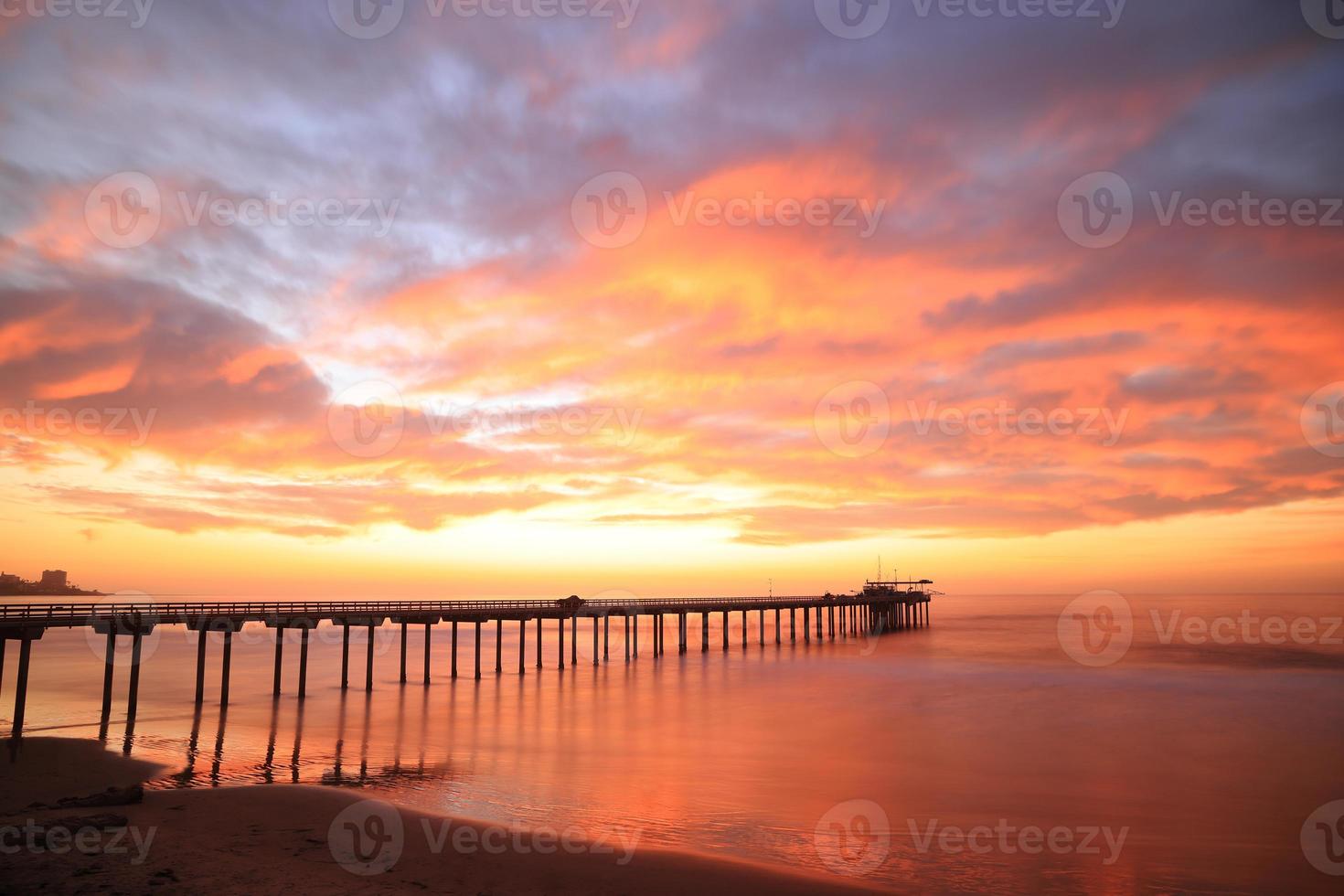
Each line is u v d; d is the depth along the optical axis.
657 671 46.84
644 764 21.72
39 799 16.45
